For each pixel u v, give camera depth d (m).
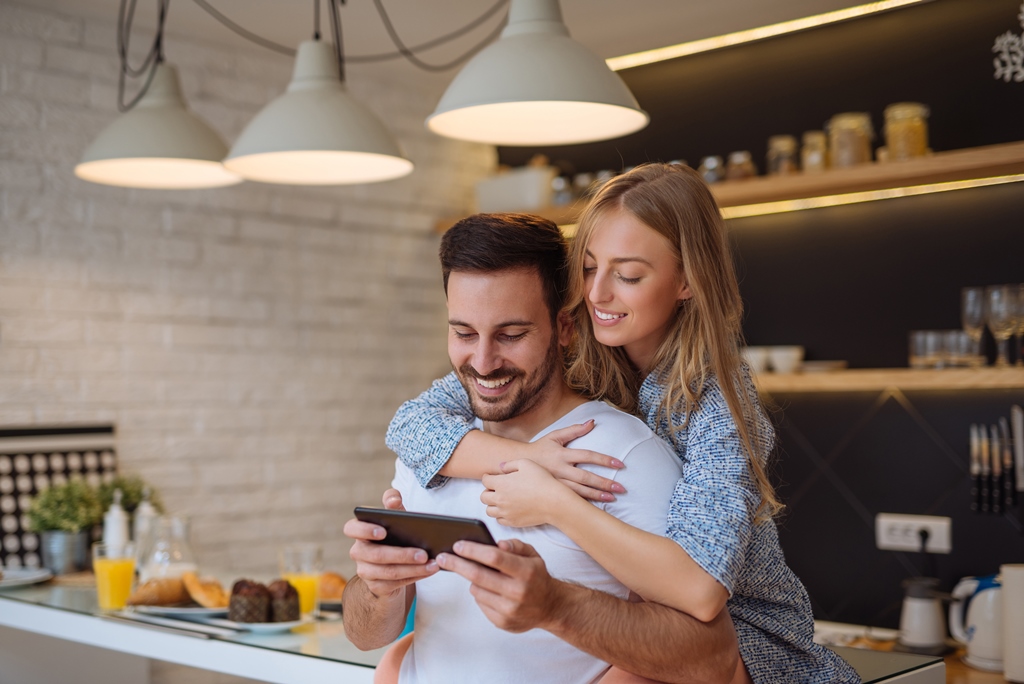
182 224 3.42
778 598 1.28
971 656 2.59
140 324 3.32
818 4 3.19
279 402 3.65
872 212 3.21
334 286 3.81
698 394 1.25
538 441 1.25
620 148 3.83
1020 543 2.92
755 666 1.25
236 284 3.55
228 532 3.50
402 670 1.34
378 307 3.95
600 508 1.18
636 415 1.38
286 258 3.68
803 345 3.35
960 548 3.02
